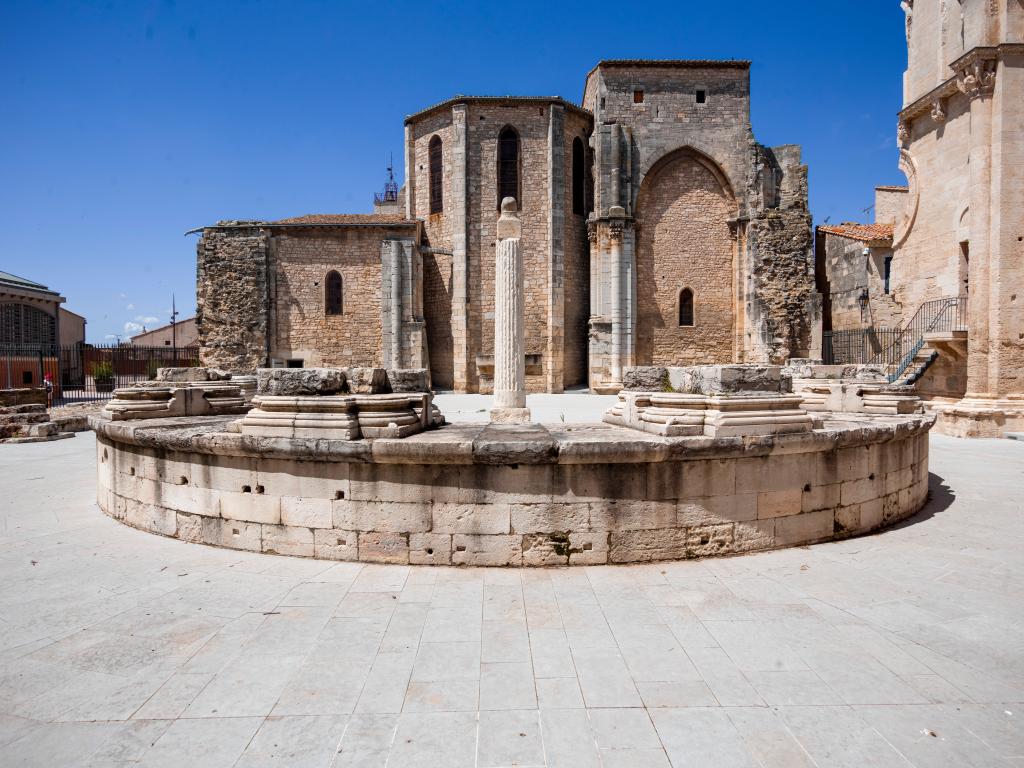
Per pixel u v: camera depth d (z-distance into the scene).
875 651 4.56
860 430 7.51
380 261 29.64
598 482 6.54
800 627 4.97
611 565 6.55
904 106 22.27
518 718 3.71
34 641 4.76
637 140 30.36
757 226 29.73
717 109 30.47
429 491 6.58
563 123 30.08
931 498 9.82
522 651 4.56
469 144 30.11
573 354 31.31
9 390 19.25
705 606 5.40
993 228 18.08
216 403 10.64
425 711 3.79
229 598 5.62
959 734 3.55
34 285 45.84
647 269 30.94
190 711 3.80
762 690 4.02
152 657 4.49
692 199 31.00
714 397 7.02
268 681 4.16
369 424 7.00
